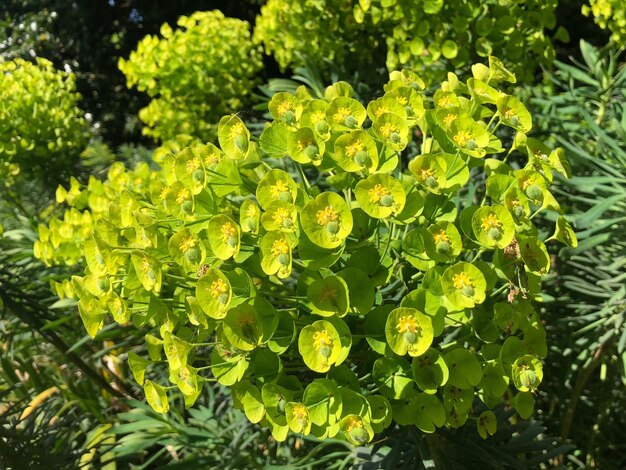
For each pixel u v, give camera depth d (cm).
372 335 24
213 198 25
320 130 24
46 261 43
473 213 24
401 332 22
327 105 25
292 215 23
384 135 24
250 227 23
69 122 67
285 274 23
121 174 47
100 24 171
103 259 26
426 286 24
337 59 63
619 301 40
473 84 27
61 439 44
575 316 44
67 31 171
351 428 23
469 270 23
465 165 25
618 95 47
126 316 26
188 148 25
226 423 42
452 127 25
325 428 23
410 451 29
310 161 24
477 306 25
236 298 23
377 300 25
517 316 25
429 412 24
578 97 48
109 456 45
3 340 52
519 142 26
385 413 23
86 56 172
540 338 26
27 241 56
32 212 69
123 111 171
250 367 25
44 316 49
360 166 24
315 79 56
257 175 28
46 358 57
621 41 48
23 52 164
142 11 170
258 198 24
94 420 49
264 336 23
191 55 72
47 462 39
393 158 24
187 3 168
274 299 26
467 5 47
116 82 173
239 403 25
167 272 26
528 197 24
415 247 24
